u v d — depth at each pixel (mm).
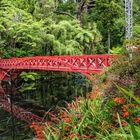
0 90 28328
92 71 18703
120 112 6887
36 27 34312
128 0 15164
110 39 45062
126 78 7891
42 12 39625
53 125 8289
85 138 6207
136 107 6281
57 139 6469
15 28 34312
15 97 28781
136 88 7438
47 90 32844
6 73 30969
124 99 6957
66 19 42750
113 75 8266
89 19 46469
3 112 22609
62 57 22719
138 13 47812
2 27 33844
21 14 36438
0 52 35312
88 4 48469
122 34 43031
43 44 35406
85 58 19391
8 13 36562
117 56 9766
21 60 28812
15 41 35219
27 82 35156
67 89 31750
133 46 9195
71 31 37312
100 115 7160
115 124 6672
